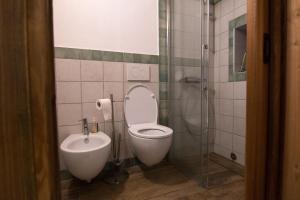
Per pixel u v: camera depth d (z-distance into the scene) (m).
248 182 0.70
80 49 1.79
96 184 1.73
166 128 1.85
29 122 0.35
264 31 0.64
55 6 1.69
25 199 0.36
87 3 1.80
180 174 1.92
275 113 0.65
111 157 1.94
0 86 0.33
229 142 2.16
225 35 2.18
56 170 0.41
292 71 0.62
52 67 0.39
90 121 1.85
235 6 2.04
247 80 0.69
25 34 0.34
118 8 1.93
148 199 1.50
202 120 1.70
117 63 1.94
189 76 1.90
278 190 0.67
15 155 0.34
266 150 0.67
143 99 2.05
